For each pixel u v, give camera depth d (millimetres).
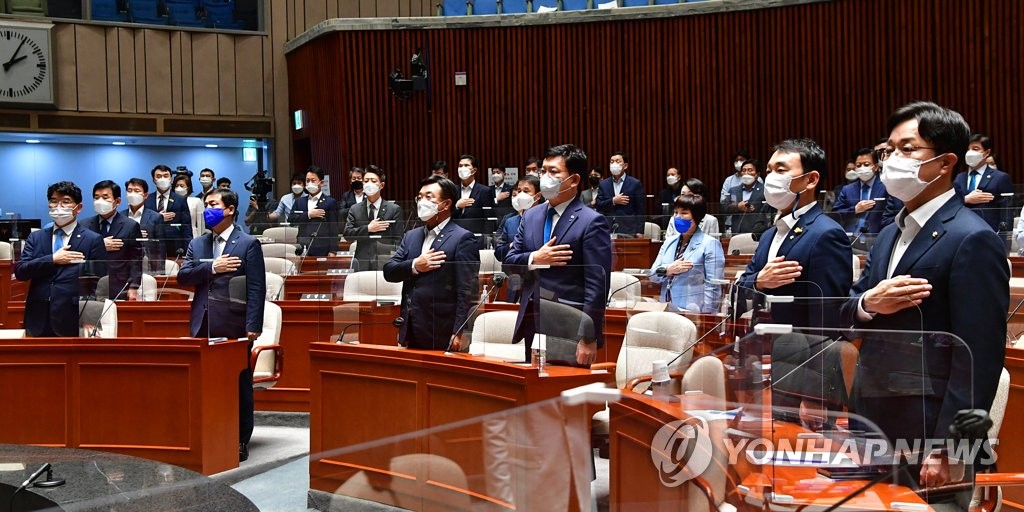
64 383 5492
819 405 2006
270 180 13117
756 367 2059
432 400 4516
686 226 6387
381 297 5395
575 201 4863
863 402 1992
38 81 15023
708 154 13789
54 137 15641
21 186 15648
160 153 16438
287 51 16453
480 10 14977
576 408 1807
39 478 3135
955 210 2713
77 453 3518
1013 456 3779
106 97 15594
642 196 11164
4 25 14836
